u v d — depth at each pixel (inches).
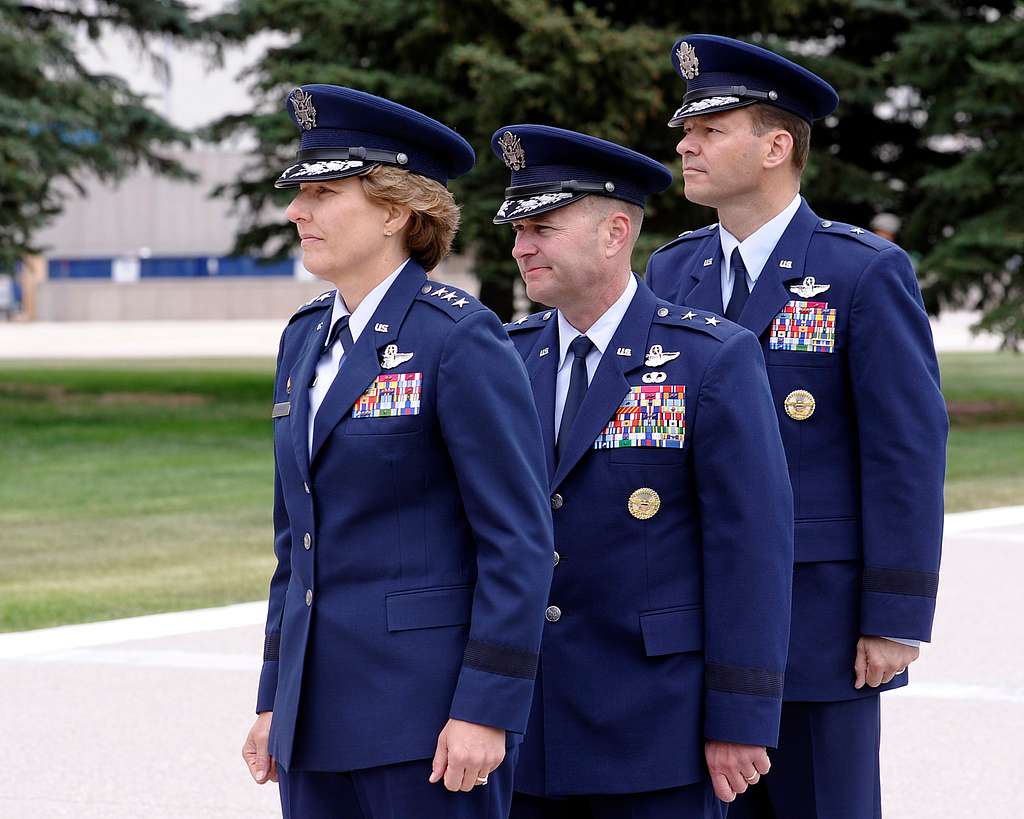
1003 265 1715.1
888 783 466.0
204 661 621.0
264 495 1183.6
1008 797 452.8
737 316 334.3
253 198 2123.5
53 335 4603.8
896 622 315.6
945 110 1733.5
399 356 244.8
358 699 240.8
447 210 252.5
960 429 1715.1
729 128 328.2
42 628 685.3
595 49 1460.4
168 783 469.1
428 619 241.4
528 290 290.2
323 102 244.1
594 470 287.4
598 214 283.0
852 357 325.1
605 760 283.7
